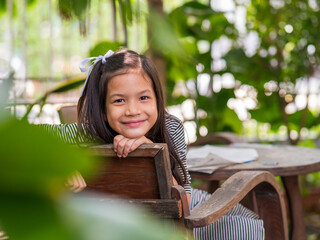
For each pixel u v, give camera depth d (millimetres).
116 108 1084
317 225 2816
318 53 3492
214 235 1342
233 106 3715
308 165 1771
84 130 1148
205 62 3705
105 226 161
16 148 146
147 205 944
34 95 3352
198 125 3508
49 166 149
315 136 4098
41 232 151
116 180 964
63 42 3912
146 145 917
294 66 3588
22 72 3354
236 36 3766
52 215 155
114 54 1143
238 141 2453
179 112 3826
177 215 939
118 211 170
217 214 1074
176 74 3684
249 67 3732
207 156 1868
